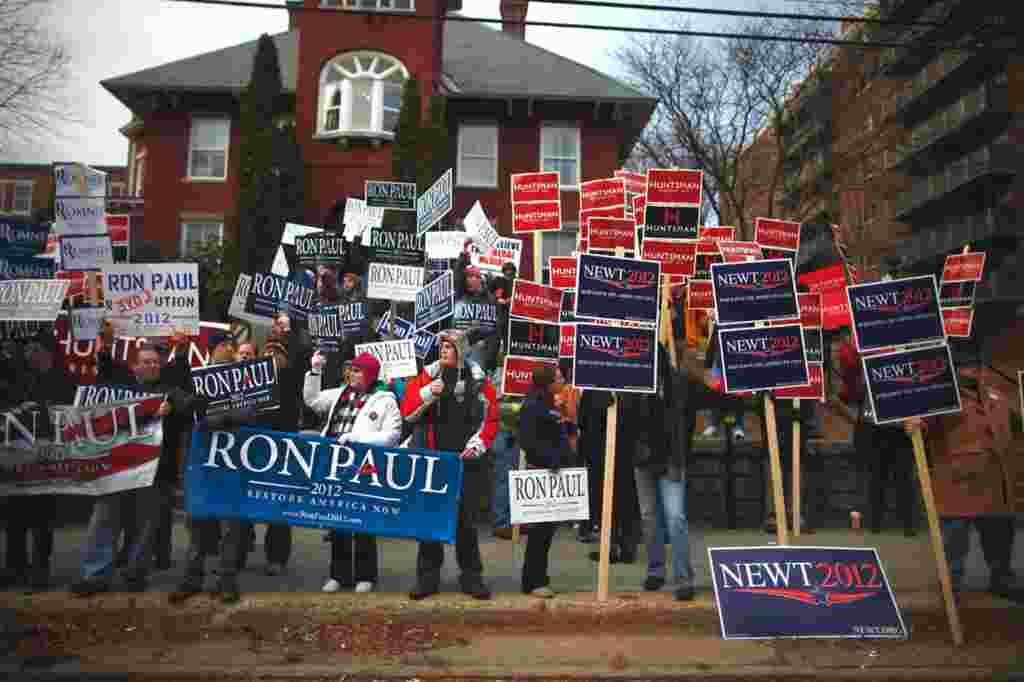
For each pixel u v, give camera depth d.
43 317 8.86
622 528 8.42
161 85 24.89
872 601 6.56
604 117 26.25
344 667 5.57
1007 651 6.20
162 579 7.28
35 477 6.60
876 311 6.88
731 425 10.70
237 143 25.44
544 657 5.90
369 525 6.74
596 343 6.93
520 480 6.80
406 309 13.23
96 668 5.43
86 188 9.12
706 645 6.21
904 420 6.75
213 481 6.61
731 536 9.95
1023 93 30.06
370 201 11.35
